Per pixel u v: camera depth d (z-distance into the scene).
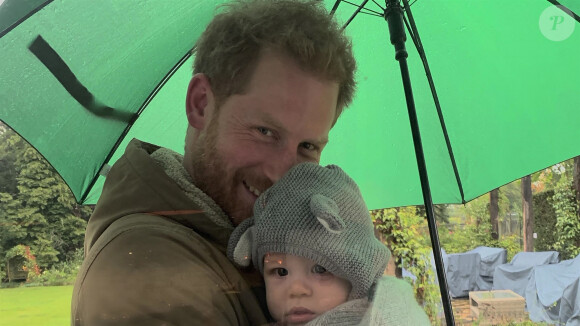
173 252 0.79
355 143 1.43
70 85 1.04
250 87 0.87
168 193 0.86
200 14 1.11
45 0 0.89
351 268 0.83
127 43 1.10
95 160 1.14
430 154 1.59
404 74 1.36
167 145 1.16
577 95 1.48
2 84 0.95
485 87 1.55
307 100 0.89
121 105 1.15
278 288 0.83
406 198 1.49
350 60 0.98
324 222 0.81
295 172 0.87
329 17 0.95
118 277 0.75
